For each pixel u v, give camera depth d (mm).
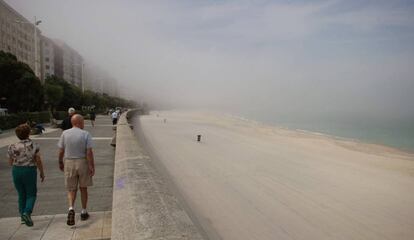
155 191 5375
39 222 5785
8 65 35750
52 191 7832
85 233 5320
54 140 18016
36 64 43094
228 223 9273
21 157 5602
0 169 10258
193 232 3770
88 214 6156
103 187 8250
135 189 5449
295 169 18125
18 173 5574
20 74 36406
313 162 21188
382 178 16844
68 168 5805
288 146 30484
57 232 5352
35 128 21078
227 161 19641
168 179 14164
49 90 43469
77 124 6027
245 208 10695
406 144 42469
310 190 13492
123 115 40000
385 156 27000
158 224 3928
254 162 19750
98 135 21531
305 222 9711
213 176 15250
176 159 19438
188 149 24328
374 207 11562
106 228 5543
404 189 14477
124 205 4750
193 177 14852
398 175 17812
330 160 22625
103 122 37562
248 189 13141
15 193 7668
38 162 5785
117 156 8977
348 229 9375
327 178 16156
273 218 9906
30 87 36219
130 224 3986
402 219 10391
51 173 9766
